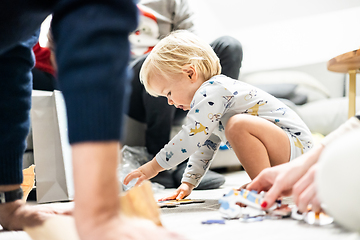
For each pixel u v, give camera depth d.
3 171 0.65
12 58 0.67
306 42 3.18
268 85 3.13
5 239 0.55
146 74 1.24
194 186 1.16
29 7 0.46
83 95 0.35
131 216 0.44
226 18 3.49
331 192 0.35
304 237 0.46
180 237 0.35
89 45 0.36
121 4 0.39
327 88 3.08
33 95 1.26
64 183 1.24
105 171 0.35
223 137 1.14
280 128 0.98
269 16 3.32
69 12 0.39
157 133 1.81
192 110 1.04
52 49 0.43
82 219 0.35
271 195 0.56
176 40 1.20
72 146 0.36
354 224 0.35
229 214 0.63
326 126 2.68
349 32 2.99
